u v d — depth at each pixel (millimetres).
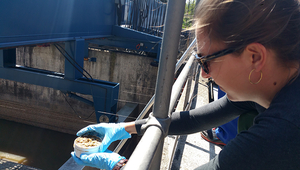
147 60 8828
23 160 8414
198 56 595
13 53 6496
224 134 1674
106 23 7285
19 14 4133
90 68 9266
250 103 887
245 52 503
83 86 5969
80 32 6016
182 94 2781
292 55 477
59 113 9906
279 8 455
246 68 522
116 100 6234
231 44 501
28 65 9656
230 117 978
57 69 9477
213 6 502
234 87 571
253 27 466
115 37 7711
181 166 1509
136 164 367
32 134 9859
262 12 454
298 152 411
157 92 521
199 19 546
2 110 10406
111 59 9039
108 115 5992
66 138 9773
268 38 466
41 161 8500
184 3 482
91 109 9602
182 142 1813
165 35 495
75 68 5941
